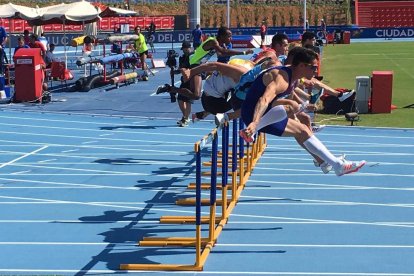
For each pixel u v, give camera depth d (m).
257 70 8.89
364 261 7.46
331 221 9.12
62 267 7.35
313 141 8.27
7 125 18.47
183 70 10.30
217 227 8.58
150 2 75.88
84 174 12.39
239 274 7.04
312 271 7.13
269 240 8.24
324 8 75.81
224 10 76.69
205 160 13.45
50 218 9.43
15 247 8.12
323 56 41.56
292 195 10.59
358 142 15.66
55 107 21.80
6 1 65.75
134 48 31.78
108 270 7.22
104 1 69.69
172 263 7.37
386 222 9.09
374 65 34.97
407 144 15.40
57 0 70.06
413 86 25.88
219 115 8.23
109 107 21.75
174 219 9.09
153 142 15.75
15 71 22.62
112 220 9.27
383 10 68.31
